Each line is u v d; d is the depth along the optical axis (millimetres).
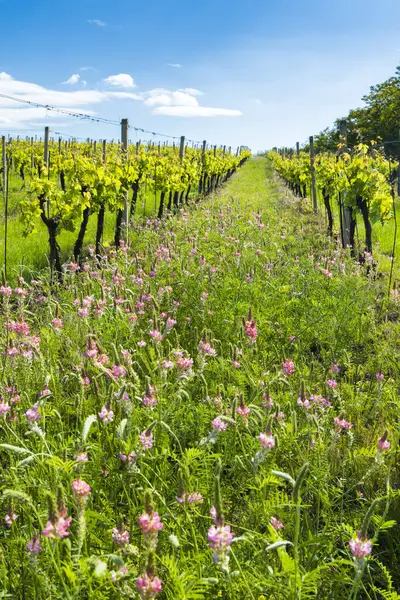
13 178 30500
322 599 2785
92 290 7508
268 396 3561
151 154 19594
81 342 5402
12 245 12648
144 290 6516
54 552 2371
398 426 4184
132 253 10930
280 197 26219
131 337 5320
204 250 9234
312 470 3367
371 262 10180
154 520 1963
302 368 5598
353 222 13047
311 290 7996
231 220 13516
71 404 4043
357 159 12852
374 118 51438
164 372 3848
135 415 3430
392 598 2553
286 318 6625
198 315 6379
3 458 3547
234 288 7211
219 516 2020
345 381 5578
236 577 2465
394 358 5895
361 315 7348
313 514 3375
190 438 3719
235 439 3484
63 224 11070
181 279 7066
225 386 4613
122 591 2195
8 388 3842
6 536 2840
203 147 30141
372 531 3344
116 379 3609
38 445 3199
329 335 6535
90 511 2580
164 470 3168
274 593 2459
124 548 2410
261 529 3102
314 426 3680
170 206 20453
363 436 4102
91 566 2193
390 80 50625
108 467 3203
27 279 9867
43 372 4227
